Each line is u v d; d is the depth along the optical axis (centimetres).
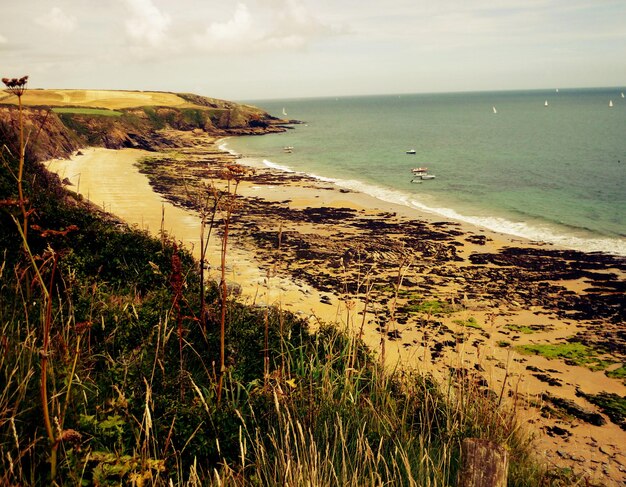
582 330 1426
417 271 1948
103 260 820
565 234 2552
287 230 2566
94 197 3111
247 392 425
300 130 11338
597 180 4038
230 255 2038
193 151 6988
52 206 926
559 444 874
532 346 1295
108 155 5625
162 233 927
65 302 510
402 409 502
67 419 318
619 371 1171
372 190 3894
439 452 388
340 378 500
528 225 2744
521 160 5431
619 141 7175
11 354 338
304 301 1514
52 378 325
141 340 499
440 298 1638
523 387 1070
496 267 2025
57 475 277
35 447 285
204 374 477
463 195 3634
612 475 791
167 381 423
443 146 7244
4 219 670
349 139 8844
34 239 709
